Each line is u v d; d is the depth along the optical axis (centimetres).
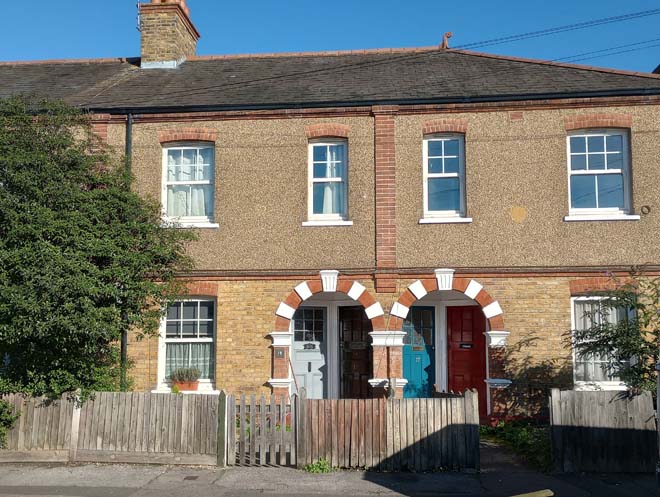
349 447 1059
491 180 1431
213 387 1449
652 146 1407
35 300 1031
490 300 1402
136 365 1443
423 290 1416
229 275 1451
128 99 1559
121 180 1221
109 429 1099
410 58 1730
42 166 1117
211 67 1784
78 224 1102
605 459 1039
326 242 1446
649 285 1208
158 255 1203
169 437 1086
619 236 1393
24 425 1111
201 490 950
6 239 1075
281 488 959
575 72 1551
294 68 1722
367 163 1461
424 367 1549
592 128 1428
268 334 1434
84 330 1048
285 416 1080
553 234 1406
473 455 1046
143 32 1816
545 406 1368
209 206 1505
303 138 1478
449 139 1471
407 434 1055
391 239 1429
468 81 1540
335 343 1574
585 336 1191
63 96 1622
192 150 1523
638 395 1046
